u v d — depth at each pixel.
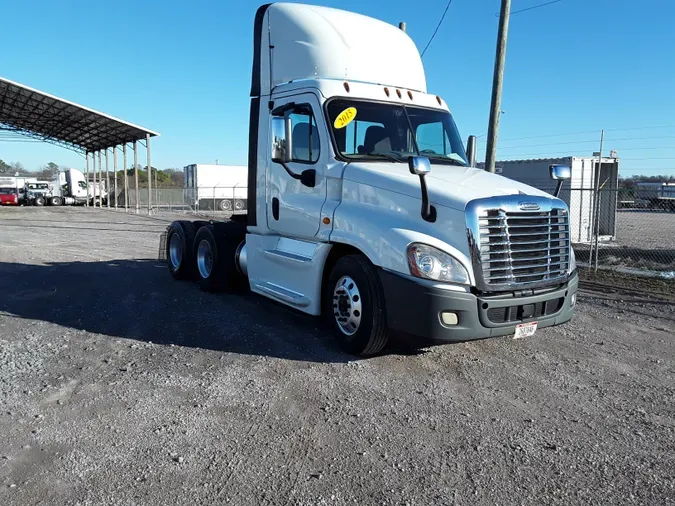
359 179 5.82
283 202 6.77
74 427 4.16
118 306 7.97
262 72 7.16
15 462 3.66
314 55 6.58
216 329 6.77
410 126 6.64
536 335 6.83
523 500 3.32
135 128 36.38
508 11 11.98
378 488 3.42
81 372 5.30
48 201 51.78
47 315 7.43
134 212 39.44
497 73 12.17
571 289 5.68
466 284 5.05
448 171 6.15
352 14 7.26
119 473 3.54
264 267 7.23
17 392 4.80
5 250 14.62
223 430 4.14
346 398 4.75
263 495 3.32
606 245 16.66
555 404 4.74
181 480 3.47
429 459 3.78
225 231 8.73
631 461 3.80
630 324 7.47
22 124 44.28
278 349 6.04
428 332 5.01
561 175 6.28
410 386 5.06
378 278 5.43
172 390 4.87
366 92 6.50
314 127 6.33
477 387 5.08
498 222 5.14
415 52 7.46
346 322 5.84
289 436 4.06
